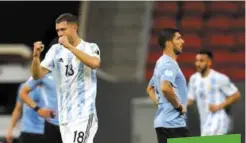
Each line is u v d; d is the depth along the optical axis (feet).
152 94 76.95
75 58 62.69
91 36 155.02
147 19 169.99
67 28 62.64
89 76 62.75
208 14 173.27
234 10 174.70
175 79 71.56
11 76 127.03
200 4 176.76
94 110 62.39
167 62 71.26
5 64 126.72
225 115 98.17
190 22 169.27
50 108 85.10
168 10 174.60
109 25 166.61
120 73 151.74
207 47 158.40
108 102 121.60
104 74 126.82
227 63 151.43
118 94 122.31
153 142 120.06
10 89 129.49
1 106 130.31
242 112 114.42
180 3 177.06
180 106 71.00
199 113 106.11
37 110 83.56
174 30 72.38
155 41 161.38
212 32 165.27
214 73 99.04
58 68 63.62
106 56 157.38
